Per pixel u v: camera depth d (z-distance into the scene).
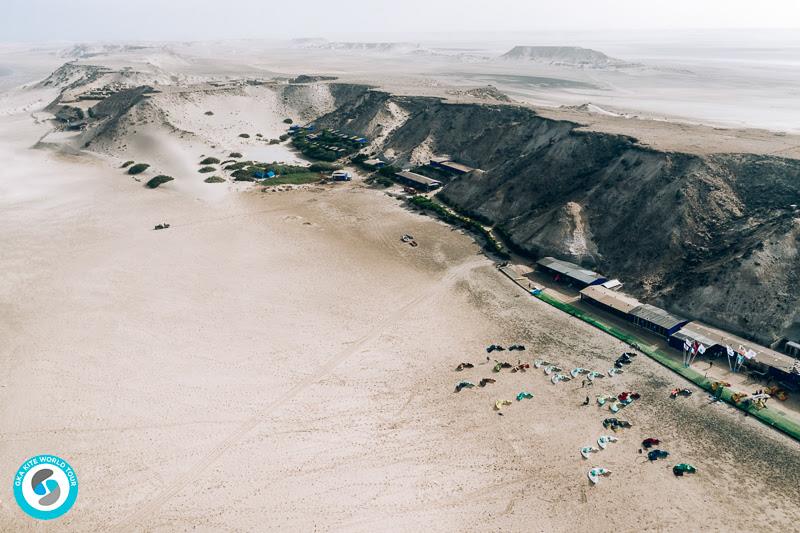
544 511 36.28
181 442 42.41
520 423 44.22
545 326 58.25
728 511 35.84
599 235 72.12
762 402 45.12
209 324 58.34
